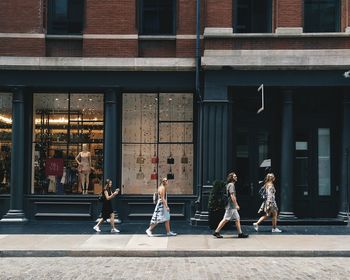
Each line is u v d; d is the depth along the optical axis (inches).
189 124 665.0
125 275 368.5
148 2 665.6
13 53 644.7
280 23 636.1
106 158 644.7
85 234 554.6
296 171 670.5
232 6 644.7
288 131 640.4
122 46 647.8
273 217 574.6
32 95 662.5
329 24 652.7
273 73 633.0
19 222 630.5
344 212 642.8
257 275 368.5
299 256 456.4
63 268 398.9
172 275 368.2
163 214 541.6
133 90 663.8
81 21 663.8
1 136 662.5
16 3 648.4
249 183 666.2
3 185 660.7
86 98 666.8
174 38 653.3
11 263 423.5
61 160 664.4
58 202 650.2
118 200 647.8
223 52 631.8
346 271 386.3
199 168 641.6
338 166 661.9
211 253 456.8
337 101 668.1
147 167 663.8
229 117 642.8
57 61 636.1
